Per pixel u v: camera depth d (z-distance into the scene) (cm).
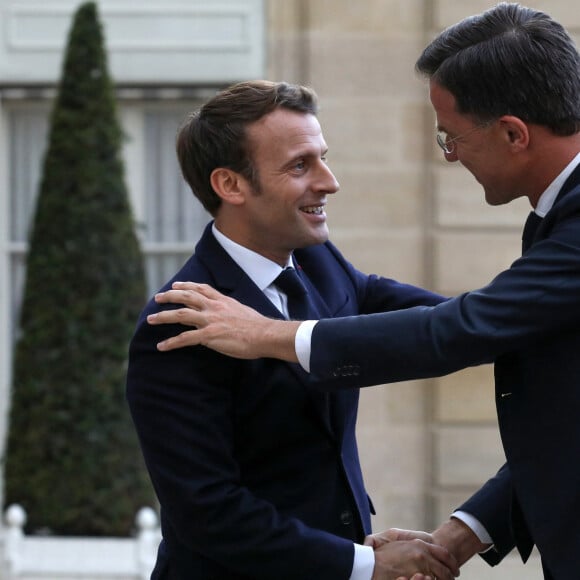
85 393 1516
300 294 598
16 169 1642
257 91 575
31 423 1520
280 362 567
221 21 1573
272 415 568
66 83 1535
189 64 1580
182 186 1636
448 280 1462
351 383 548
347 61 1470
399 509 1458
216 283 588
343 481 587
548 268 527
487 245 1464
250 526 549
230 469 560
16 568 1330
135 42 1584
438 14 1462
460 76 548
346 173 1469
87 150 1526
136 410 563
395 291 658
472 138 554
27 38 1602
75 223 1525
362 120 1468
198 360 558
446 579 600
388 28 1470
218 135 575
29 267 1536
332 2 1470
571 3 1430
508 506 626
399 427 1460
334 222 1467
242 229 589
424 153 1471
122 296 1529
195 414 555
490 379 1457
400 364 540
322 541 557
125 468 1519
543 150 546
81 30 1534
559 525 528
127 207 1541
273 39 1496
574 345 531
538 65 538
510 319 528
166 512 567
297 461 576
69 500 1508
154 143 1623
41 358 1522
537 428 536
